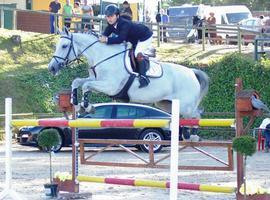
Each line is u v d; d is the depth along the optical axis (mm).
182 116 14125
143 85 13320
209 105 30156
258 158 21812
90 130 22781
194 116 14242
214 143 12711
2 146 25797
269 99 29234
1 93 30438
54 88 31703
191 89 14031
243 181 12164
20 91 30953
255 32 32844
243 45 36438
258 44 33125
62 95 13508
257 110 12109
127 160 20172
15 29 36312
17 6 40281
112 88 13242
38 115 29000
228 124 12102
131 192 14555
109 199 13555
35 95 31125
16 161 20156
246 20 39750
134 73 13266
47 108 31047
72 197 13742
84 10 35094
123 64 13266
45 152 23234
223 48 35375
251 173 17609
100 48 13422
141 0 40500
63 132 22906
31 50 34156
